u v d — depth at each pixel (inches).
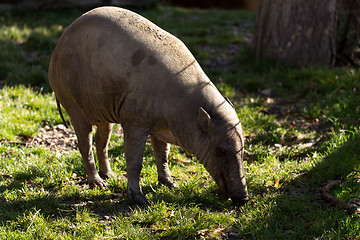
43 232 253.6
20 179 331.6
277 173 335.0
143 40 280.4
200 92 273.6
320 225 258.5
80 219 270.5
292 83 546.3
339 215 268.5
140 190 294.7
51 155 367.6
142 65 274.1
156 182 324.2
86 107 301.6
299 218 273.6
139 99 272.8
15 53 595.8
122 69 276.7
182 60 280.1
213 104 272.1
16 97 477.7
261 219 270.1
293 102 509.7
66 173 338.0
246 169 346.0
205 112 261.1
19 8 828.0
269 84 554.3
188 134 271.9
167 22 823.1
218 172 270.5
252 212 276.4
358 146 362.0
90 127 318.0
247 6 1326.3
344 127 419.5
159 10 953.5
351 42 626.8
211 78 566.3
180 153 385.7
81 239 248.2
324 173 329.1
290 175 332.2
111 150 386.6
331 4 585.3
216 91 281.9
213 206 295.9
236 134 265.3
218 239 255.8
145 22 292.8
